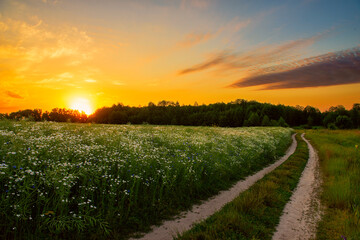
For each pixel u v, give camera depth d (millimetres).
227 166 9891
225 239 4352
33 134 8117
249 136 18875
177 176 7363
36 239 3770
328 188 7988
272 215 5832
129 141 8938
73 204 4879
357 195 6723
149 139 11414
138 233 4629
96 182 5344
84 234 4211
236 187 8242
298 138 35688
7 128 8922
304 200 7121
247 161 11766
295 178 9828
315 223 5430
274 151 16688
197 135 15297
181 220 5371
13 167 4281
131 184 6008
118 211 5125
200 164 8781
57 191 4320
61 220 4133
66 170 5043
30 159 4820
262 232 4828
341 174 9844
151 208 5590
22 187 3994
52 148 6102
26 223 3961
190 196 6832
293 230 5055
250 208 5883
